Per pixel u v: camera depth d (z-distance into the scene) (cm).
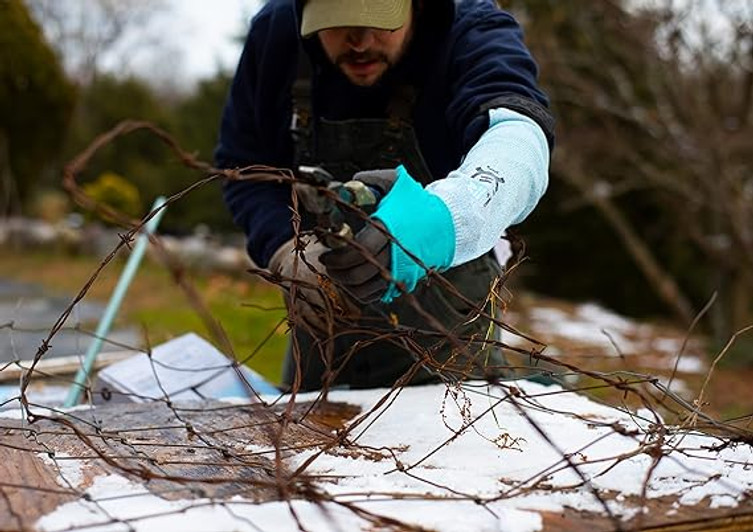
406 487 101
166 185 1405
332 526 86
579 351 559
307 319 143
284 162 197
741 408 431
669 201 724
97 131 1584
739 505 97
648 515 93
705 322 842
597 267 995
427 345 164
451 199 111
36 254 1228
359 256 102
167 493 97
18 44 1277
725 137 603
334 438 120
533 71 158
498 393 142
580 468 108
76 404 186
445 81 167
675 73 594
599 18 654
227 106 202
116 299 253
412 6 164
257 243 184
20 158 1334
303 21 156
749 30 568
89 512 89
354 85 173
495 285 127
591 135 659
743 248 611
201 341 206
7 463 107
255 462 111
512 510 93
